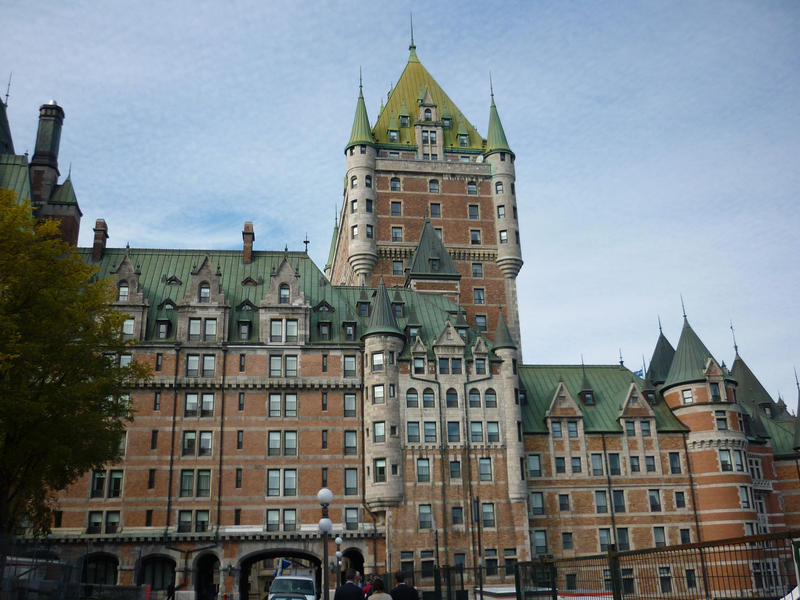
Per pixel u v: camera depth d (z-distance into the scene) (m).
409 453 71.94
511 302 101.69
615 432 79.50
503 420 74.62
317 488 70.12
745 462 79.75
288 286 76.00
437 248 92.88
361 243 99.50
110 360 43.69
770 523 85.94
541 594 23.75
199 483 68.75
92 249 78.81
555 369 86.81
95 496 67.00
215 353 72.31
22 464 39.84
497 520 71.50
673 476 78.81
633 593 18.59
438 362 75.12
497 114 109.81
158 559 67.50
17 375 38.88
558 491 76.69
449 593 35.91
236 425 70.69
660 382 88.38
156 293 75.94
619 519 76.62
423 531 69.81
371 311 78.69
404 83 116.62
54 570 34.69
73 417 39.47
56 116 85.75
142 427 69.25
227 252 81.75
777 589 14.30
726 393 81.25
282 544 68.06
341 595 21.78
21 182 80.56
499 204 104.88
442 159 108.06
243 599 70.44
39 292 38.66
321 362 73.88
